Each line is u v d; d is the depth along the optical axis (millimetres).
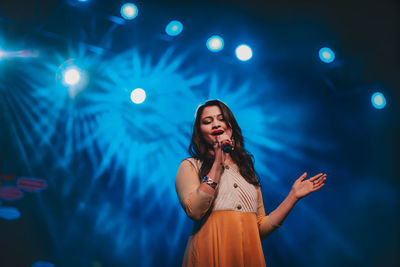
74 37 5930
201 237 1607
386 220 6715
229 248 1560
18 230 5113
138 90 6297
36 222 5340
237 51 6527
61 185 5914
